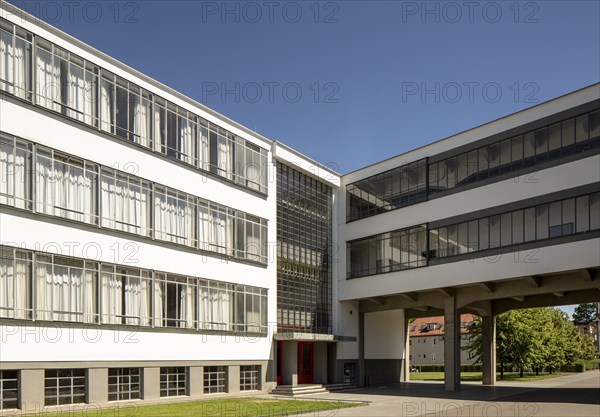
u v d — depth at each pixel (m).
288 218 35.75
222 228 30.14
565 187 27.25
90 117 23.45
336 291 39.03
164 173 26.86
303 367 35.72
